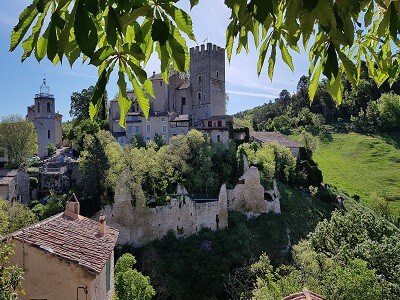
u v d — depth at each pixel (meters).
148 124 61.53
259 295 19.58
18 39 2.09
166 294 32.84
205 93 71.38
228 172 48.19
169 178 45.19
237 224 42.97
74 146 69.94
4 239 9.62
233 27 2.82
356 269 18.16
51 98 70.88
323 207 52.22
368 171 78.81
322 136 100.56
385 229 30.00
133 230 39.81
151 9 2.24
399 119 96.38
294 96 134.50
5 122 59.44
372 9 3.45
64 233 11.77
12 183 43.91
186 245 39.41
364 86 109.62
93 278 9.84
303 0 2.06
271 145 57.09
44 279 9.89
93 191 42.62
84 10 1.89
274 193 47.78
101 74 2.43
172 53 2.27
